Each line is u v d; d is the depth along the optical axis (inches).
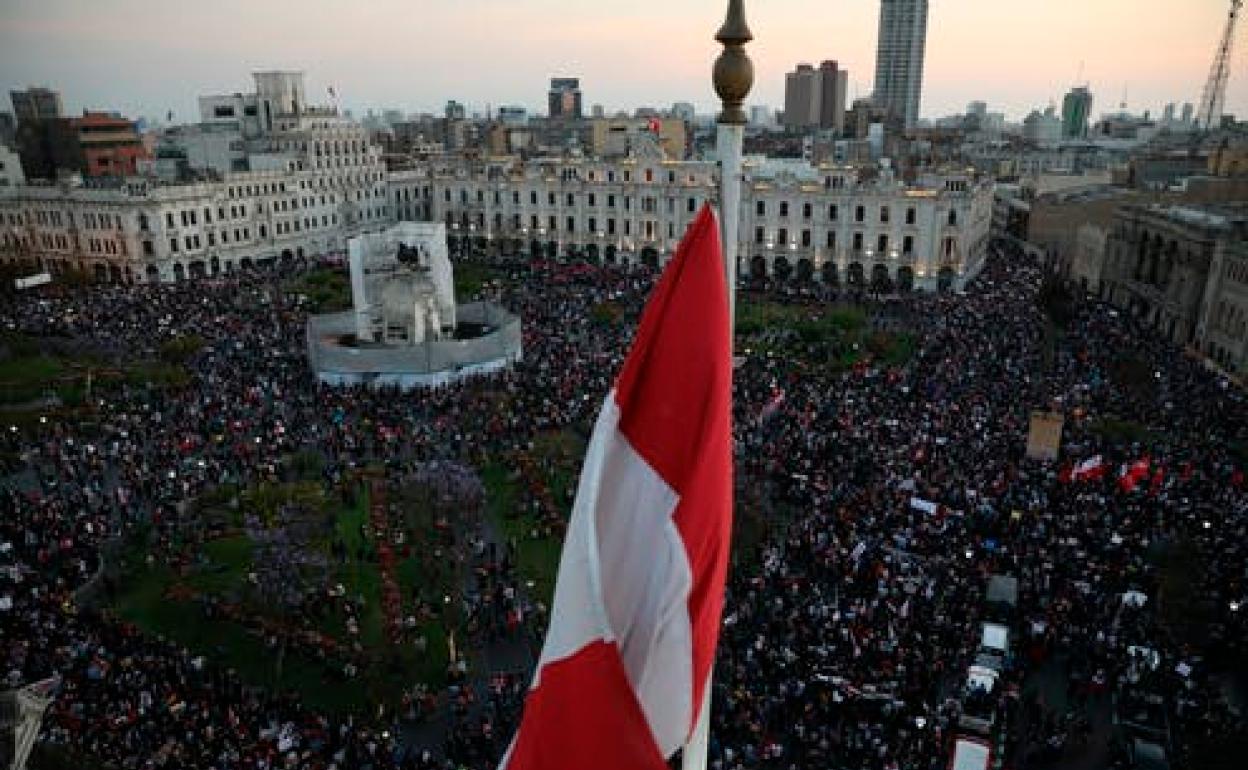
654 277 3892.7
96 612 1348.4
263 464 1809.8
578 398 2187.5
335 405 2197.3
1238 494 1583.4
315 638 1302.9
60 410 2169.0
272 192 4517.7
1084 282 4165.8
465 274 3954.2
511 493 1769.2
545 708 309.6
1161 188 4795.8
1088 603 1254.3
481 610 1362.0
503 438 1990.7
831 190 4047.7
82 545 1504.7
